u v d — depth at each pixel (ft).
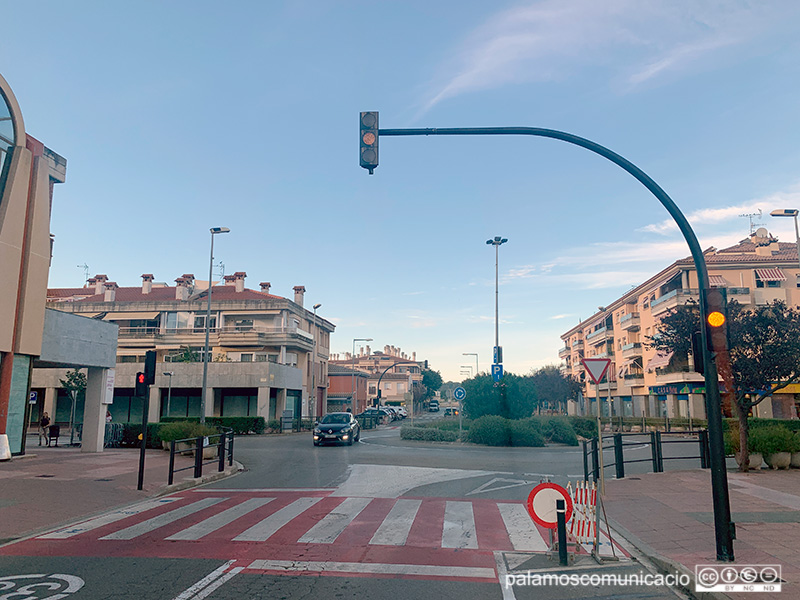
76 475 45.85
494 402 97.45
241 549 24.09
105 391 72.64
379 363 386.73
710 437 22.98
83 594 18.42
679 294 135.85
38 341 60.08
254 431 118.52
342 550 24.02
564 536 22.36
